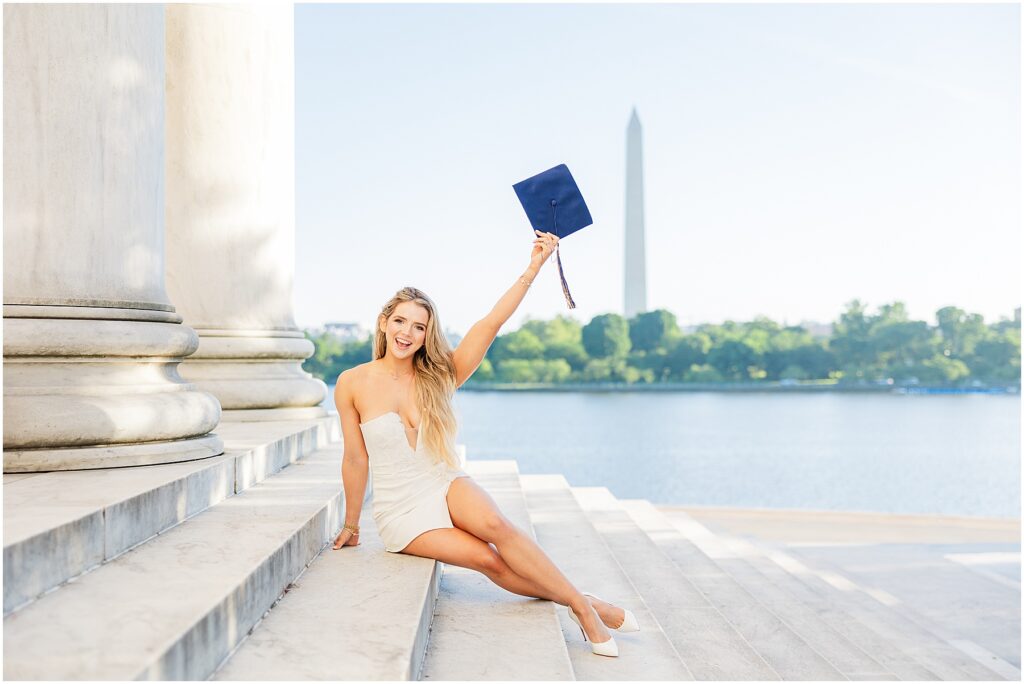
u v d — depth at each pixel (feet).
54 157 20.25
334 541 20.38
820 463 270.05
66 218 20.39
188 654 11.91
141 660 10.83
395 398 19.33
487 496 18.75
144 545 16.55
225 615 13.34
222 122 33.32
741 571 34.63
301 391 34.83
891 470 252.42
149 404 20.89
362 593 16.53
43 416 19.60
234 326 33.94
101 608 12.80
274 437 27.43
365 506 26.68
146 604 12.92
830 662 22.22
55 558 13.84
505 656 15.90
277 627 14.67
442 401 19.17
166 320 22.22
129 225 21.38
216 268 33.53
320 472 26.53
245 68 33.68
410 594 16.43
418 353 19.81
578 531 31.73
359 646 13.79
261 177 34.27
